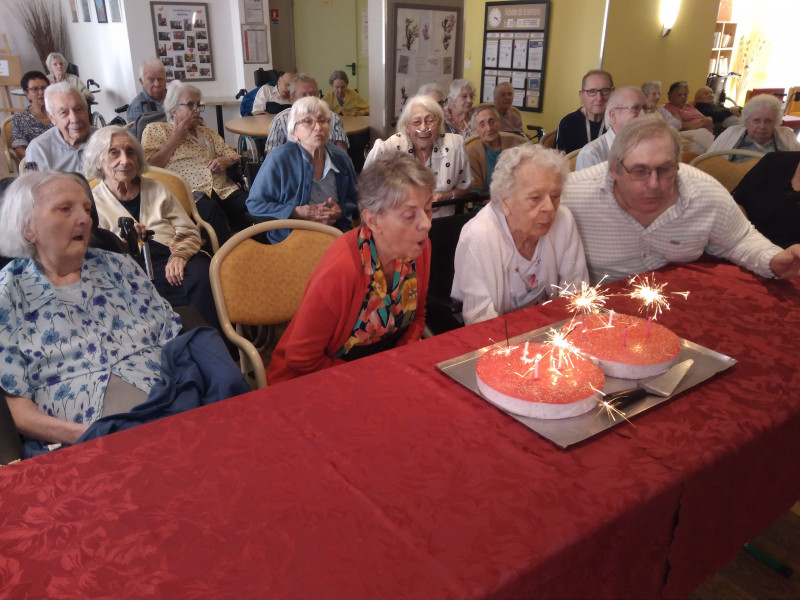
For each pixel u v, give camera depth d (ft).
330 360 4.96
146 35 20.21
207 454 3.10
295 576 2.35
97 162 7.56
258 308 5.49
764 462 3.43
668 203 5.84
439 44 13.97
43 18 26.27
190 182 11.66
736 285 5.52
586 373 3.62
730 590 4.88
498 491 2.81
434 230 6.38
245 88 21.83
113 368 4.84
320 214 9.05
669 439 3.21
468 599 2.24
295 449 3.13
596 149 9.57
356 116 19.90
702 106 19.08
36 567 2.40
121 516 2.68
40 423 4.34
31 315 4.63
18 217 4.45
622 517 2.68
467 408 3.51
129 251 6.06
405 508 2.71
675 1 17.97
